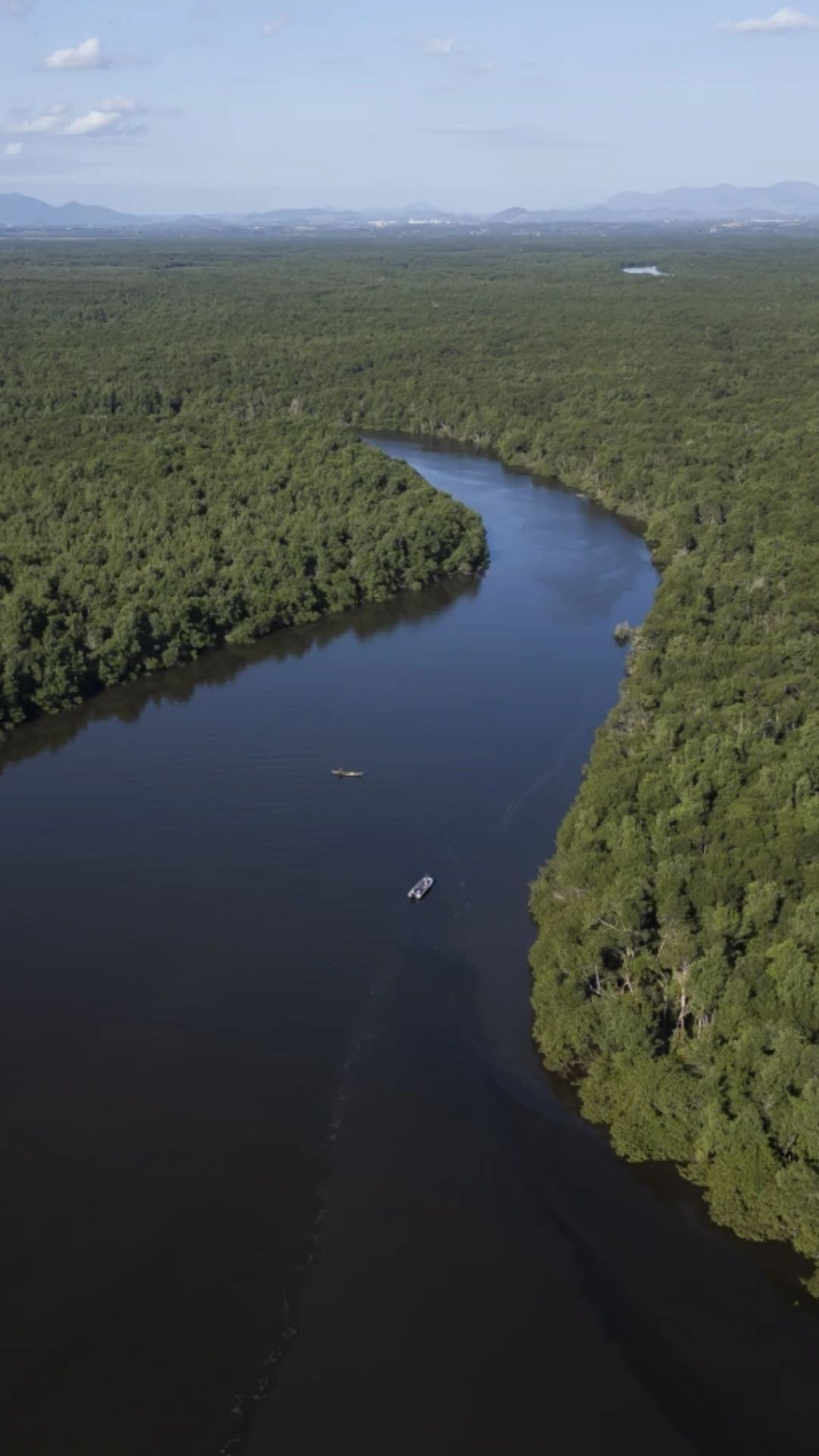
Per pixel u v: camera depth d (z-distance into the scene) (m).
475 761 123.06
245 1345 61.94
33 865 103.56
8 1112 76.38
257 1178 72.06
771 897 82.12
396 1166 73.38
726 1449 57.62
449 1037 84.69
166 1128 75.56
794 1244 67.31
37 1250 66.81
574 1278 66.25
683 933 81.56
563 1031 80.75
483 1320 63.62
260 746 126.31
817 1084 67.44
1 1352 61.12
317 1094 78.94
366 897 99.94
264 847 106.94
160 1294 64.50
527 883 101.88
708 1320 64.00
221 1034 84.00
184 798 115.44
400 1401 59.31
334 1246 67.69
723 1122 70.69
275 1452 56.88
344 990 88.88
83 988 88.25
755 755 102.81
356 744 126.75
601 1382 60.59
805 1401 60.03
